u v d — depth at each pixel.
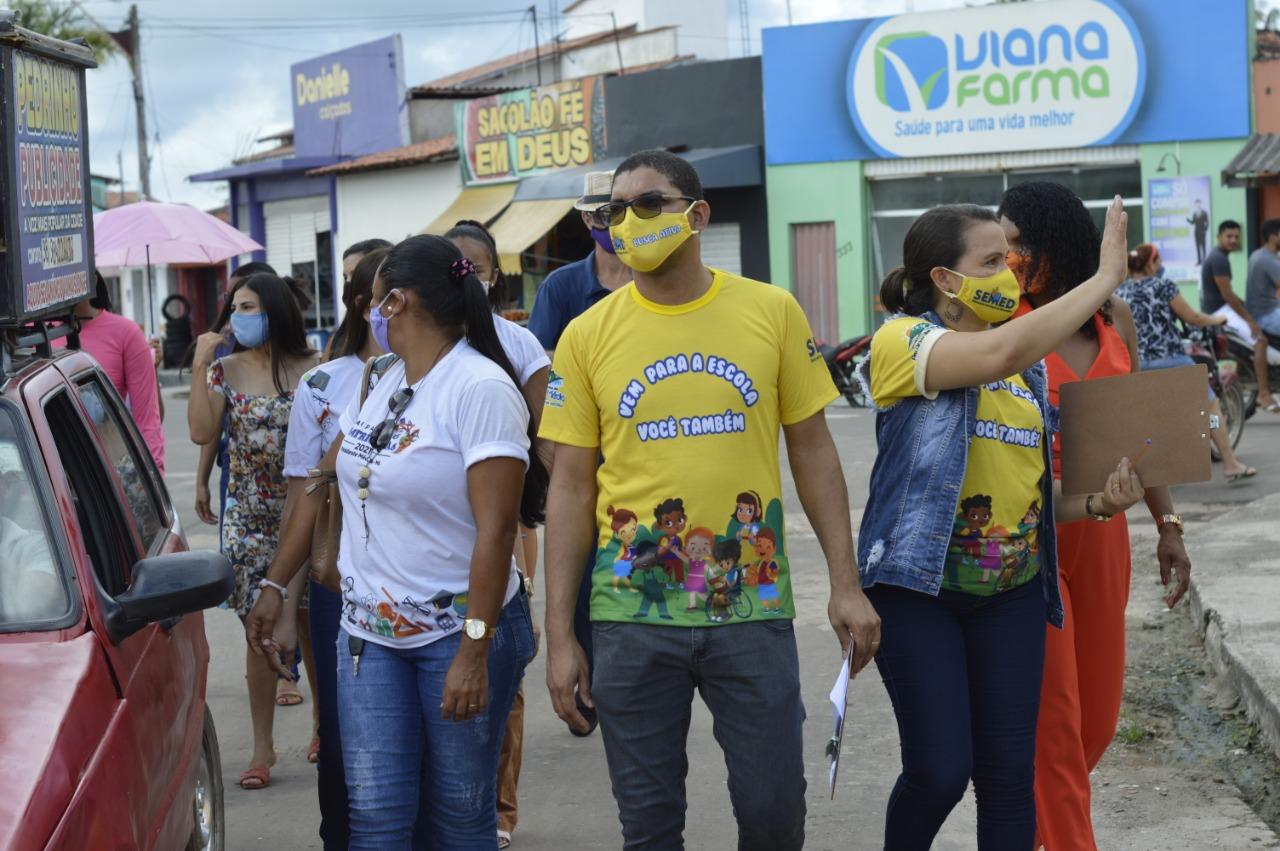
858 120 23.56
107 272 44.28
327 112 34.56
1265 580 7.60
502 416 3.95
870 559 4.01
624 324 3.71
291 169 33.56
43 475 3.59
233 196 35.78
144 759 3.40
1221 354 12.70
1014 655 4.02
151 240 11.72
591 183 5.43
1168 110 21.02
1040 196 4.26
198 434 6.47
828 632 8.02
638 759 3.77
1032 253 4.25
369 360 4.33
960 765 3.90
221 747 6.64
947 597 3.97
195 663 4.47
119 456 4.60
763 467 3.71
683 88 25.41
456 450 3.96
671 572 3.67
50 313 4.26
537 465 4.32
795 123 24.12
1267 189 20.50
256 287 6.05
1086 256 4.27
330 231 33.09
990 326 4.09
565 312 5.54
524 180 27.27
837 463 3.84
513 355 4.72
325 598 4.55
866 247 23.95
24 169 3.90
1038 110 22.03
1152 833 5.09
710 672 3.71
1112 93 21.39
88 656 3.31
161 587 3.52
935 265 3.99
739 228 25.09
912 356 3.93
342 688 4.07
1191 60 20.78
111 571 3.89
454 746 4.01
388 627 3.99
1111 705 4.48
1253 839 5.00
